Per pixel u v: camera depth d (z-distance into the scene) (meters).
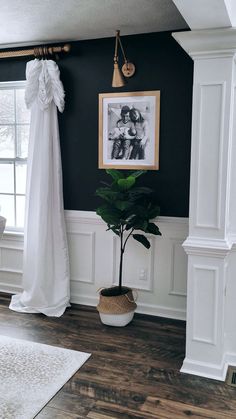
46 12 2.91
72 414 2.21
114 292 3.46
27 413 2.20
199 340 2.65
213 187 2.54
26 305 3.74
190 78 3.27
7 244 4.13
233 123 2.57
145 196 3.51
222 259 2.54
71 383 2.52
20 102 4.02
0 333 3.24
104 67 3.54
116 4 2.75
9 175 4.15
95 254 3.78
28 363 2.75
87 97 3.64
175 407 2.29
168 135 3.39
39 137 3.65
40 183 3.64
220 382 2.55
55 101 3.58
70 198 3.82
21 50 3.74
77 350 2.95
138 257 3.61
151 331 3.29
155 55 3.36
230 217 2.69
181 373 2.66
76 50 3.63
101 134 3.60
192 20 2.20
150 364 2.77
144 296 3.64
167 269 3.53
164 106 3.38
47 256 3.68
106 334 3.23
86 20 3.08
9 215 4.19
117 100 3.51
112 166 3.61
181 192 3.40
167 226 3.47
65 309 3.74
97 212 3.22
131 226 3.22
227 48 2.37
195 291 2.63
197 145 2.55
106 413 2.22
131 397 2.38
